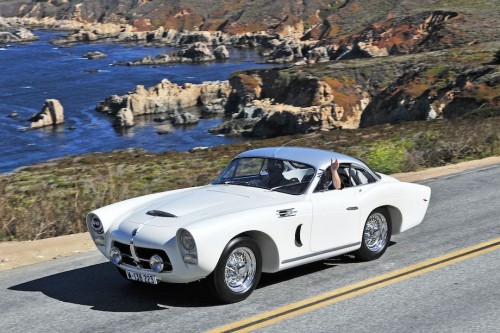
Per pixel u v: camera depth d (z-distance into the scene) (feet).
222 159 79.87
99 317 24.58
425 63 326.65
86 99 407.23
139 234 25.14
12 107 381.60
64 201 50.80
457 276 28.84
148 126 329.52
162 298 26.43
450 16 511.81
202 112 362.74
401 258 31.50
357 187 30.01
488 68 238.89
